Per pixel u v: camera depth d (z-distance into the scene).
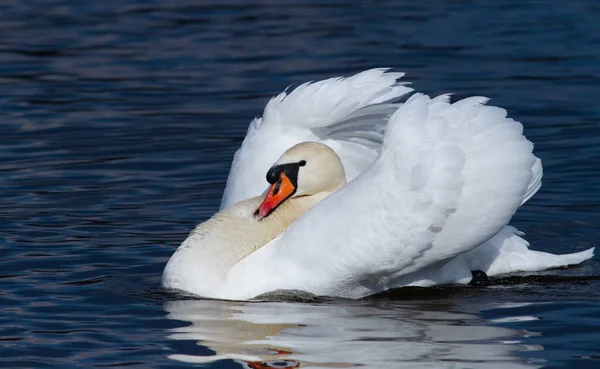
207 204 17.66
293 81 25.89
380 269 13.43
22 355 11.44
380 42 29.42
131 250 15.38
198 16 33.12
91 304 13.16
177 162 20.12
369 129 15.05
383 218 13.14
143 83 26.08
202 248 13.77
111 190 18.44
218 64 27.69
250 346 11.59
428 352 11.34
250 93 25.09
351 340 11.73
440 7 33.72
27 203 17.66
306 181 14.09
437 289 14.05
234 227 13.91
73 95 25.06
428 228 13.16
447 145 13.00
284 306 13.20
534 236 16.19
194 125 22.61
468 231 13.30
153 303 13.22
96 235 16.05
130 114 23.48
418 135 13.06
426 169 12.93
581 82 25.19
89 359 11.31
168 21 32.47
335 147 15.25
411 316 12.70
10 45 29.80
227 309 13.01
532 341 11.66
